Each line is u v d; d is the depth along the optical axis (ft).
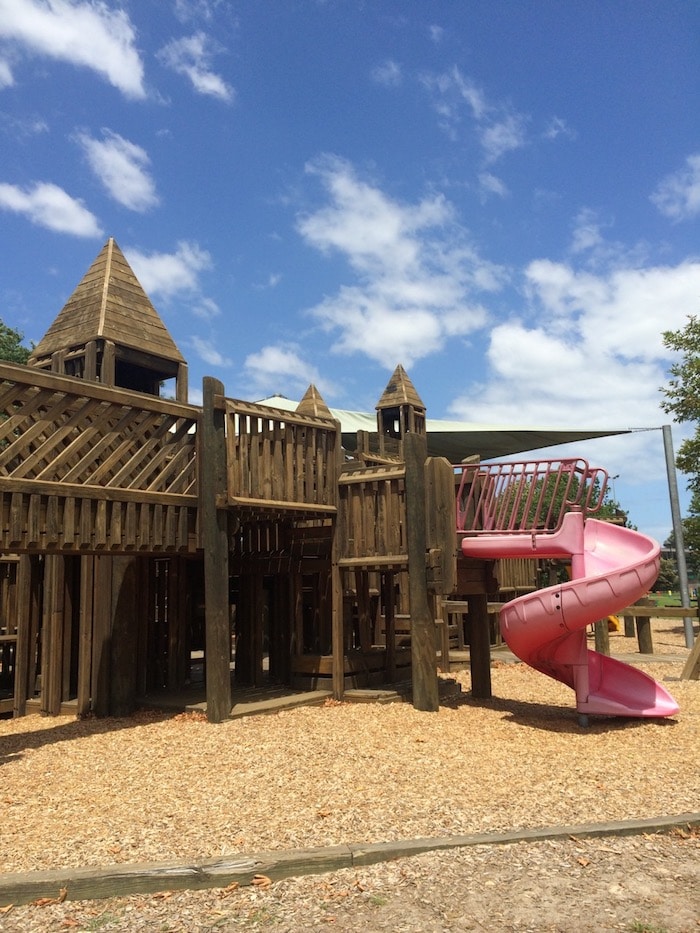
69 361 31.04
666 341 65.05
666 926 10.56
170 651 31.45
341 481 30.78
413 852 13.26
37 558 32.27
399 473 29.09
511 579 53.52
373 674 33.06
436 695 27.86
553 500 26.76
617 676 27.07
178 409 26.81
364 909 11.28
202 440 27.43
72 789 17.97
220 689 25.84
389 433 53.62
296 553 32.30
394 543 29.22
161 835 14.35
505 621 25.68
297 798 16.60
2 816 16.03
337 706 28.78
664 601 128.67
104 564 28.55
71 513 22.66
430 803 16.05
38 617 32.22
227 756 20.71
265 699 29.07
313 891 12.00
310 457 29.99
